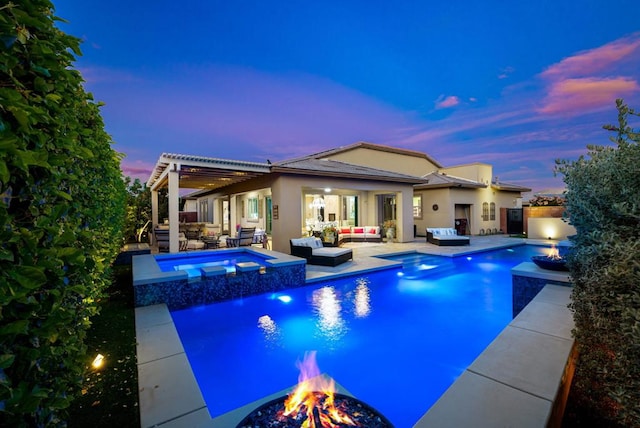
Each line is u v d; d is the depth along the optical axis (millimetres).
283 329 5270
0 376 1059
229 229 18406
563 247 7426
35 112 1321
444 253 12180
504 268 10344
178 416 2500
